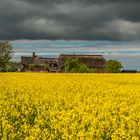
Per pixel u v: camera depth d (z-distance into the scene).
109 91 21.45
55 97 17.73
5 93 20.36
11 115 12.85
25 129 10.05
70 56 87.50
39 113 13.80
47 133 9.62
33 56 89.50
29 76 38.03
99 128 10.30
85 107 13.86
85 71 65.06
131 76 40.25
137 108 14.55
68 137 9.35
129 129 10.66
